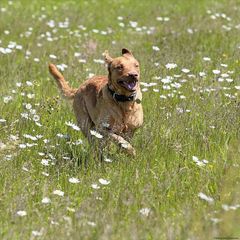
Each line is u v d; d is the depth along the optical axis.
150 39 20.75
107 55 11.98
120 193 9.73
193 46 19.17
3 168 10.75
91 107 12.45
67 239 8.27
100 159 11.34
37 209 9.26
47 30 22.42
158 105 13.80
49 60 18.41
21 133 12.58
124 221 8.88
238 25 21.50
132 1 29.72
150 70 16.17
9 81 16.58
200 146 11.59
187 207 9.22
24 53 19.45
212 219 8.55
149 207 9.30
